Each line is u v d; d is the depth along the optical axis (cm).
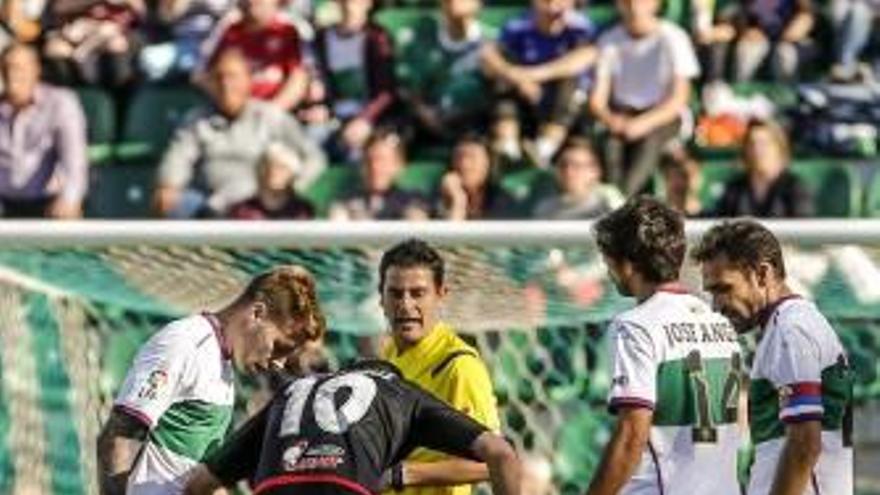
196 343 2717
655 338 2544
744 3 5272
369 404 2469
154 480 2717
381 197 4753
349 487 2434
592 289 3381
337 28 5119
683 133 5012
